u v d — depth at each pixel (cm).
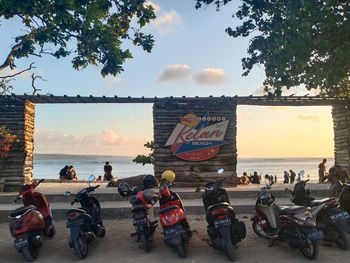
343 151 1747
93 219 878
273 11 1048
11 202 1271
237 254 785
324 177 1945
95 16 1341
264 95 1136
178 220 758
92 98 1545
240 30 1085
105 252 819
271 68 1027
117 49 1289
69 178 2455
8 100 1592
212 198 808
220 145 1566
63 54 1281
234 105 1584
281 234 788
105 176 2352
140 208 799
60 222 1074
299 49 959
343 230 791
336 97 1603
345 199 877
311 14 937
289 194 1320
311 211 808
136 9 1401
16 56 1267
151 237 836
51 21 1192
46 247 864
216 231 763
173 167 1552
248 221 1048
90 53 1345
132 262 756
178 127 1562
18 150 1594
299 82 1020
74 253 816
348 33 934
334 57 956
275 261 742
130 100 1553
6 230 1013
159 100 1559
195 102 1574
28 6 1062
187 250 818
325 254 769
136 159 1766
